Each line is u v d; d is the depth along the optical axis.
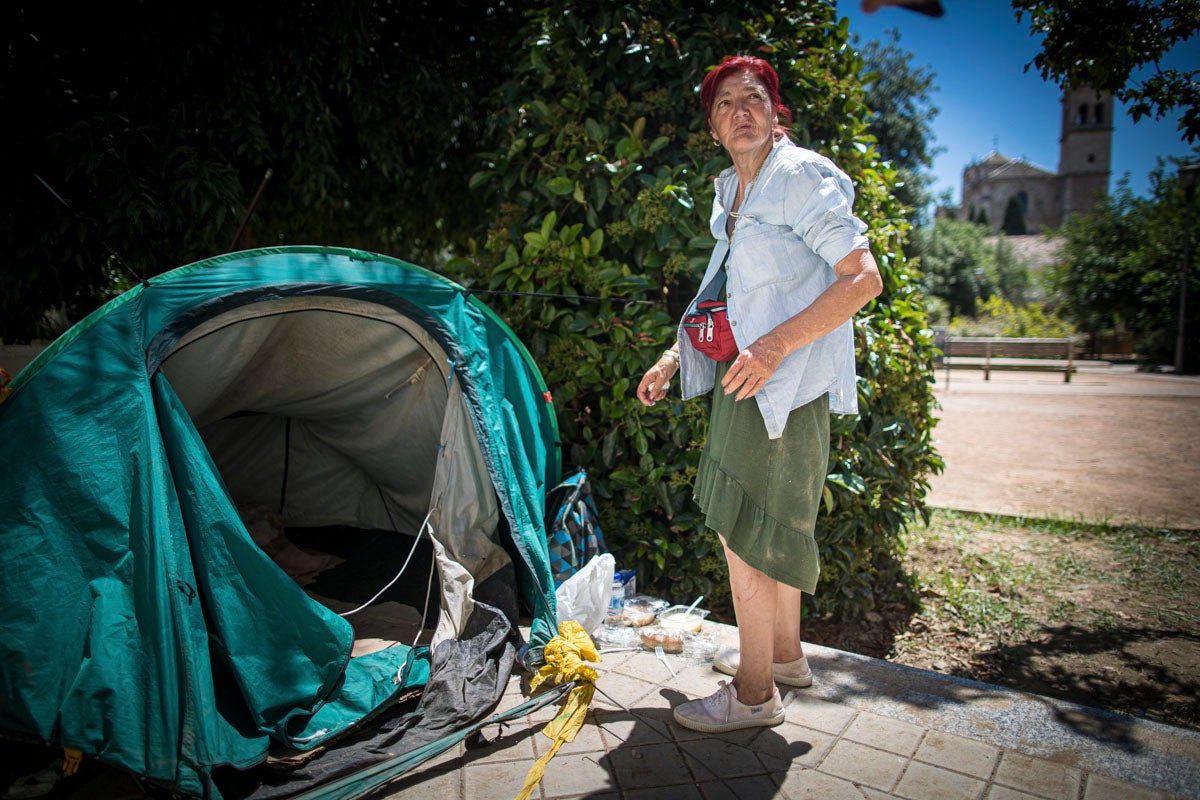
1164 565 4.34
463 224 6.59
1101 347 21.42
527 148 3.96
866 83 4.13
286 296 2.64
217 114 4.47
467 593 2.75
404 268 2.99
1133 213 20.53
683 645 2.87
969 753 2.11
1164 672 3.13
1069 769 2.03
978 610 3.80
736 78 2.14
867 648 3.48
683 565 3.54
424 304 3.00
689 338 2.29
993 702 2.40
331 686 2.31
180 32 4.31
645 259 3.61
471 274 3.94
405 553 3.89
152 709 1.95
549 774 2.04
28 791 1.93
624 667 2.69
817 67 3.87
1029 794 1.92
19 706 1.92
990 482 6.46
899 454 3.95
